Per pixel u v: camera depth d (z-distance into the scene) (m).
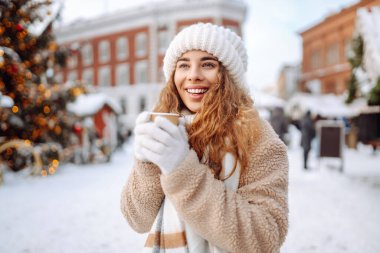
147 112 0.84
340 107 21.73
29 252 3.50
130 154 15.09
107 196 6.08
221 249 0.92
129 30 31.62
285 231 0.91
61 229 4.21
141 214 1.02
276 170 0.96
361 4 28.19
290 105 26.00
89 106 11.98
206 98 1.03
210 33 1.08
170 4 29.17
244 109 1.03
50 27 8.62
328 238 3.75
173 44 1.13
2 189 6.84
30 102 8.25
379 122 10.20
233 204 0.85
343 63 30.52
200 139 0.99
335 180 7.34
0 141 8.30
